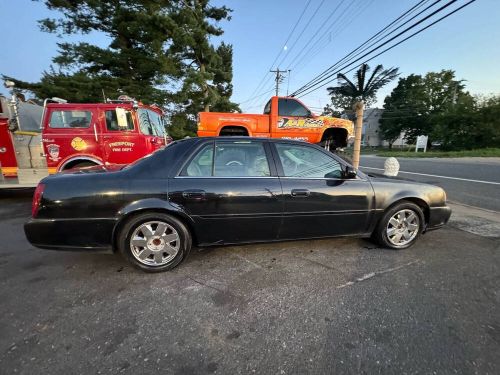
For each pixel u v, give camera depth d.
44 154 5.30
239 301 2.23
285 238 2.98
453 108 28.12
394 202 3.20
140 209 2.54
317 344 1.75
